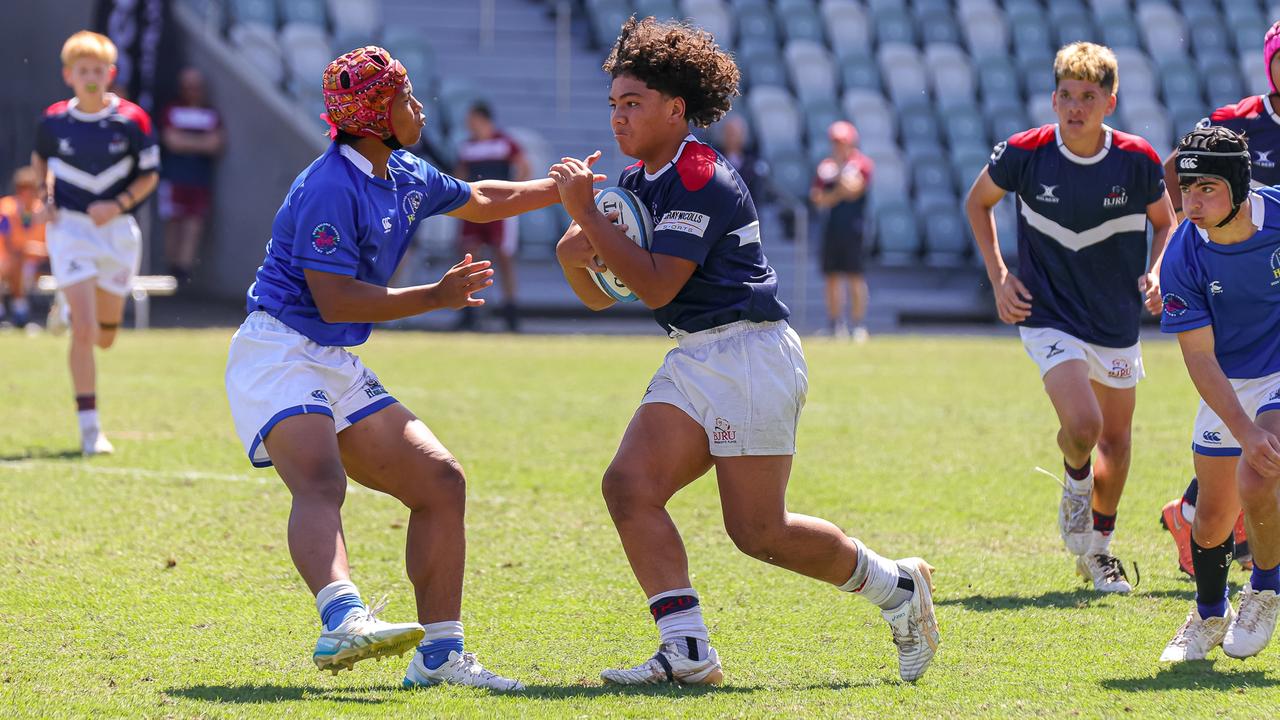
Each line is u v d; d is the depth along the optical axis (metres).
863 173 65.50
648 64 15.53
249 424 15.32
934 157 80.81
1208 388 16.55
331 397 15.71
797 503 27.00
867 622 18.72
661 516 15.66
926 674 16.12
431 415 38.56
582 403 41.47
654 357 55.88
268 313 15.74
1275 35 21.25
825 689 15.39
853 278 66.31
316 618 18.67
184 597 19.59
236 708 14.38
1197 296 16.92
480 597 20.06
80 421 31.27
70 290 31.42
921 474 30.17
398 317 15.34
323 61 77.50
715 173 15.52
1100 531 21.30
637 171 16.39
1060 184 21.61
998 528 25.00
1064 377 21.23
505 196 17.72
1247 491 16.12
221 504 26.00
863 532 24.53
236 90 74.31
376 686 15.61
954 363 54.56
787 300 75.62
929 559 22.59
